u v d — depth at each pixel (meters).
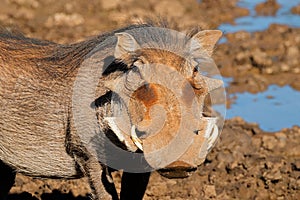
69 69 21.27
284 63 44.75
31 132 21.44
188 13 56.44
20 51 22.31
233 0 60.28
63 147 21.23
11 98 21.55
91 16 52.00
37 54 22.25
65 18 50.03
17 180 27.05
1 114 21.64
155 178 27.62
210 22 53.72
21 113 21.45
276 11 58.28
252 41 48.75
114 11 53.56
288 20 55.53
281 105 38.25
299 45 48.84
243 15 56.97
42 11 52.31
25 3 52.56
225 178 28.50
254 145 32.28
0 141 21.91
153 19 21.78
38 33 47.88
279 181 28.03
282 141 32.44
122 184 21.77
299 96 39.75
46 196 26.36
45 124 21.22
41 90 21.34
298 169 29.08
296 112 37.25
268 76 43.09
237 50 46.59
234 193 27.39
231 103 38.31
